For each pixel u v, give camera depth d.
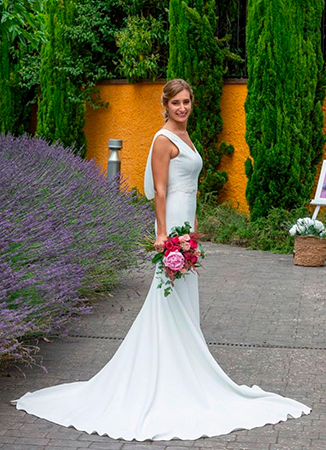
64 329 5.66
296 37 9.37
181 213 4.19
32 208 5.77
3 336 4.12
